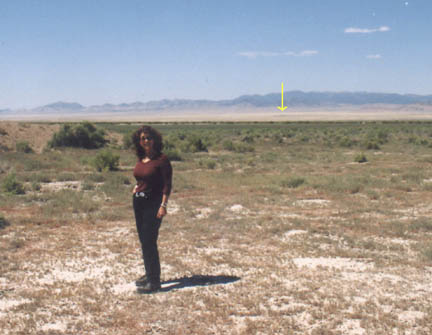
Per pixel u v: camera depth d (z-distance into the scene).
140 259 8.45
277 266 7.95
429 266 7.99
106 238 10.18
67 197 15.62
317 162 31.55
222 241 9.97
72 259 8.45
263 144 54.09
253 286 6.84
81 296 6.44
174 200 15.48
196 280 7.20
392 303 6.14
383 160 32.47
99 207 14.22
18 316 5.74
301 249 9.15
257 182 20.17
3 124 44.38
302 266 7.94
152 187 6.62
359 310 5.87
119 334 5.24
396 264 8.06
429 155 36.81
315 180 20.08
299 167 27.86
